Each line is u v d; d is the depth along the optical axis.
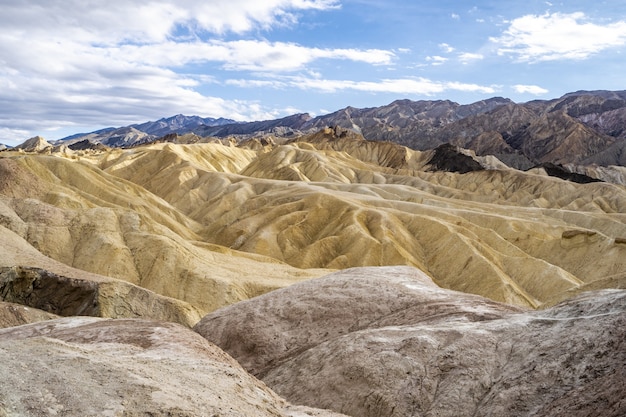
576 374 16.30
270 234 93.06
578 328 18.77
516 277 75.00
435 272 79.44
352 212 96.25
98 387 10.82
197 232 109.44
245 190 132.62
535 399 16.05
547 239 90.19
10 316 34.50
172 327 22.28
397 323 26.66
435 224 88.94
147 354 17.14
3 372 10.48
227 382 15.02
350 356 21.42
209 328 30.97
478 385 17.92
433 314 26.38
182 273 54.12
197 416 10.60
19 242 49.53
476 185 191.88
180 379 13.49
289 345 27.22
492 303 28.11
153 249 57.09
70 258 56.44
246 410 12.70
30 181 79.19
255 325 29.19
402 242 85.44
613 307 19.83
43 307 41.25
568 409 14.17
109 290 42.28
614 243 78.69
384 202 112.00
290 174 171.12
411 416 17.53
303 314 29.53
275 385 22.73
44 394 9.94
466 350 19.84
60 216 61.47
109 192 97.94
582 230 83.50
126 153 184.12
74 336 22.00
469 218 102.38
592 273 77.44
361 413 18.50
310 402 20.08
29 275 42.19
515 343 19.83
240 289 52.66
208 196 141.25
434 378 18.91
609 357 16.27
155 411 10.30
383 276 34.44
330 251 85.44
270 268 63.03
